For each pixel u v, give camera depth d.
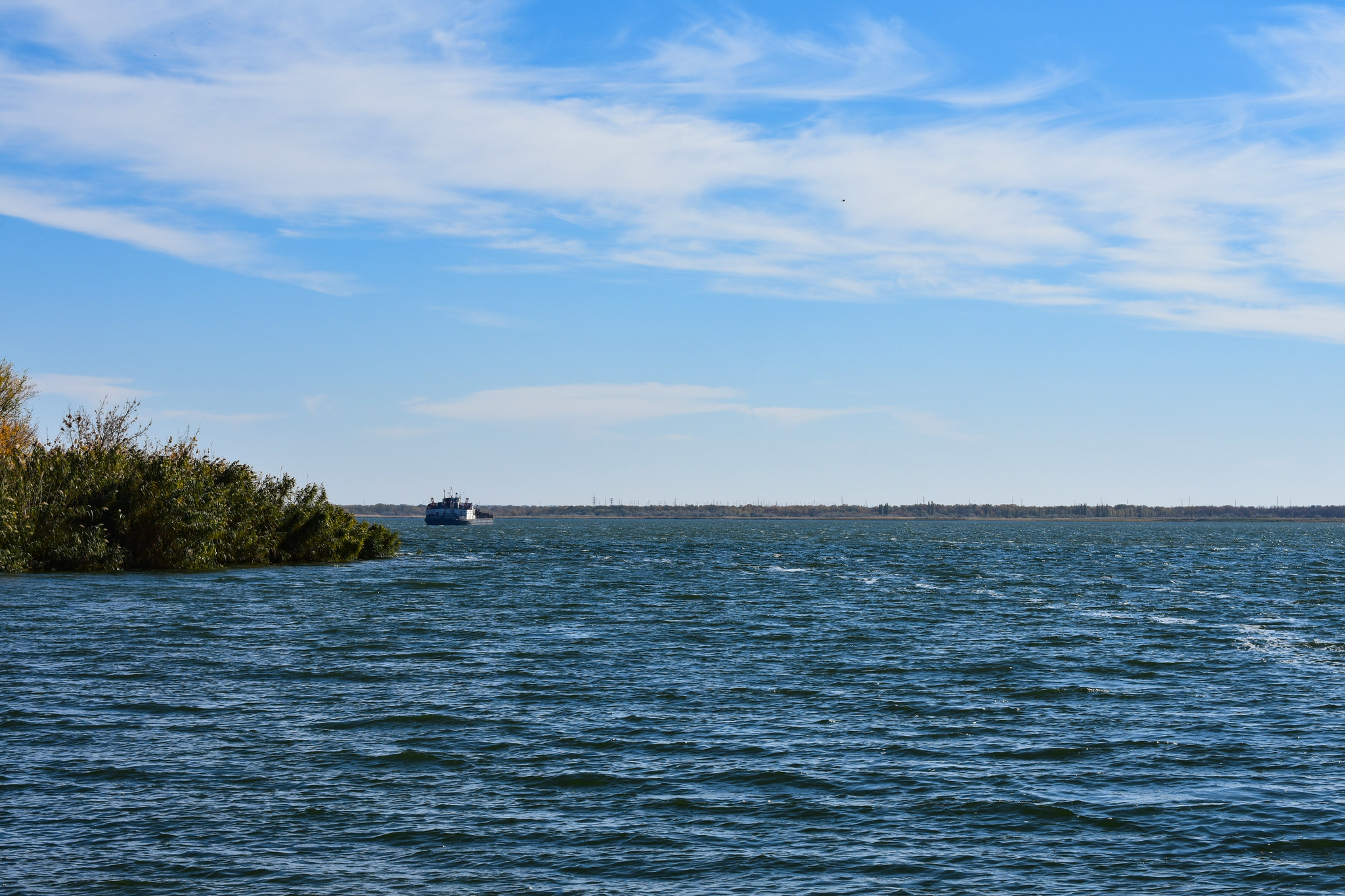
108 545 69.12
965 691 29.45
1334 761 21.59
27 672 30.03
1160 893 14.52
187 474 73.00
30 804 17.70
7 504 64.25
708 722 24.88
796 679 31.16
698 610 51.84
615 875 15.03
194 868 15.00
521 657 34.88
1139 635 42.66
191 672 30.78
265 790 18.78
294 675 30.61
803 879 14.95
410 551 121.19
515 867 15.28
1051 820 17.64
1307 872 15.28
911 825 17.33
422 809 17.88
